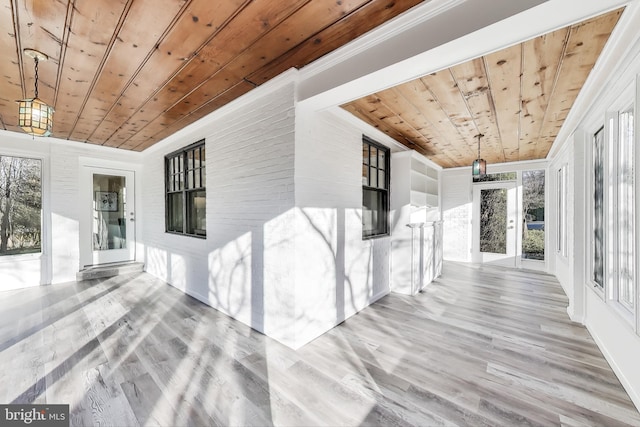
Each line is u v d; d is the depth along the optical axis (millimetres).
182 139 4016
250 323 2846
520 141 4191
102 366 2105
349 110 2906
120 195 5203
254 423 1576
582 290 3014
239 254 2988
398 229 4215
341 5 1509
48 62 2043
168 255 4422
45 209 4320
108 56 1973
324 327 2748
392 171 4297
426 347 2451
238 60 2072
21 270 4105
